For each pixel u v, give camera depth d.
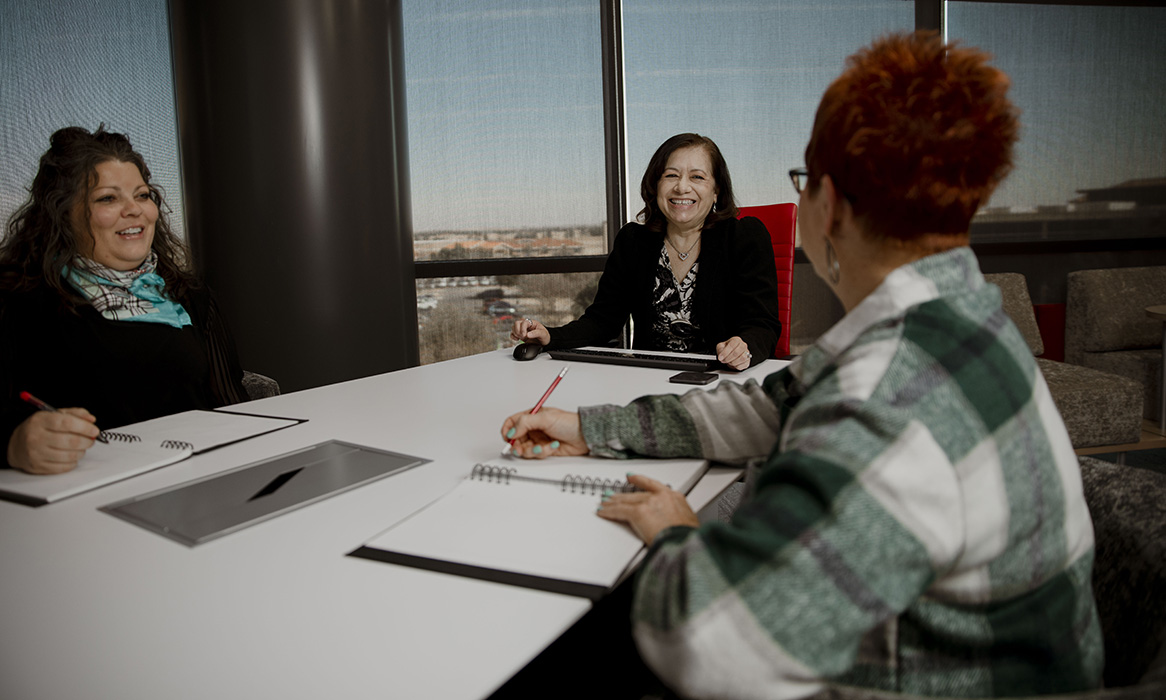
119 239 1.59
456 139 3.85
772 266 2.22
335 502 0.97
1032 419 0.63
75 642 0.66
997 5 4.06
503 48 3.84
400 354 3.28
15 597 0.74
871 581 0.55
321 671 0.61
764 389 1.09
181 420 1.40
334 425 1.35
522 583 0.74
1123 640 0.79
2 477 1.06
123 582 0.77
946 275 0.67
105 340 1.58
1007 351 0.65
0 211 3.06
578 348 2.09
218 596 0.73
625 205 4.01
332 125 2.96
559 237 3.99
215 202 2.94
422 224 3.87
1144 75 4.22
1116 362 3.84
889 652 0.64
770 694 0.57
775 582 0.57
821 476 0.58
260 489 1.02
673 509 0.85
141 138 3.30
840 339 0.71
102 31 3.19
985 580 0.62
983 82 0.65
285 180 2.92
